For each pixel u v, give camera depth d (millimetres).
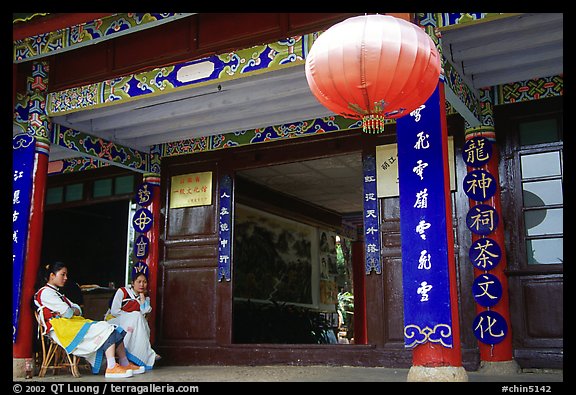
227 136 9867
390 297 8102
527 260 7484
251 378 6922
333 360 8297
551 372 7062
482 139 7723
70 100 8133
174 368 8734
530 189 7641
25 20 7246
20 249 7707
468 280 7680
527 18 6527
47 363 7402
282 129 9406
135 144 10070
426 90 4445
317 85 4430
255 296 13031
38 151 8164
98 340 7254
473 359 7418
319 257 15625
